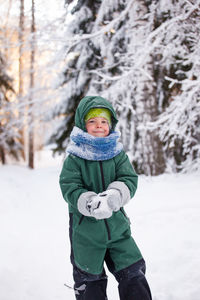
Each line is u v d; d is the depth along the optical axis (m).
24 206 6.30
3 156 17.22
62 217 5.05
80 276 1.90
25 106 12.05
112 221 1.85
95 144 1.85
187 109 5.95
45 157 25.72
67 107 11.13
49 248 3.59
